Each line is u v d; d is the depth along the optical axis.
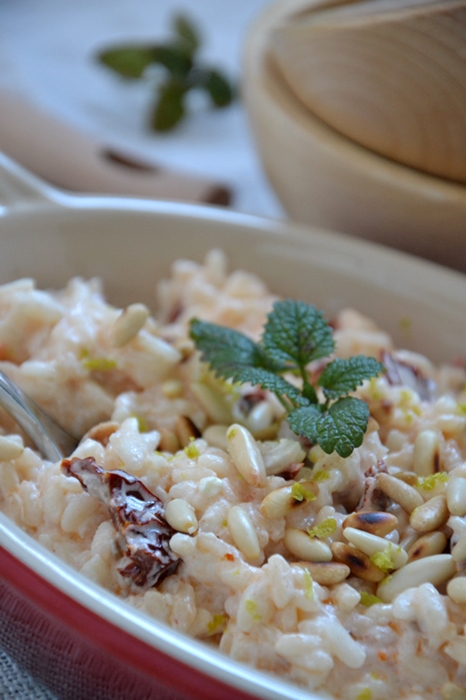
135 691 0.30
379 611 0.33
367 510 0.35
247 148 0.62
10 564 0.31
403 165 0.44
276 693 0.29
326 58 0.43
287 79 0.46
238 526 0.33
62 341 0.37
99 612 0.30
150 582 0.33
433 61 0.41
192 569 0.33
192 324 0.39
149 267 0.43
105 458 0.35
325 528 0.34
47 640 0.31
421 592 0.32
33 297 0.38
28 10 0.77
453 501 0.34
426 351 0.43
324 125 0.45
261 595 0.32
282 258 0.44
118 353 0.38
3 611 0.31
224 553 0.33
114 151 0.55
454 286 0.42
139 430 0.37
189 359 0.38
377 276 0.43
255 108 0.46
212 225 0.44
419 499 0.35
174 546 0.33
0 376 0.36
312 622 0.32
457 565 0.33
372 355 0.41
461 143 0.42
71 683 0.31
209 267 0.43
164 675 0.30
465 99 0.41
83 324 0.38
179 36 0.66
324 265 0.43
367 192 0.43
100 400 0.37
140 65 0.63
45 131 0.53
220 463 0.35
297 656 0.32
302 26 0.43
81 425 0.38
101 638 0.30
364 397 0.38
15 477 0.35
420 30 0.40
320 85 0.44
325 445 0.34
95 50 0.68
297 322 0.38
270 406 0.38
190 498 0.34
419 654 0.32
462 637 0.32
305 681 0.32
